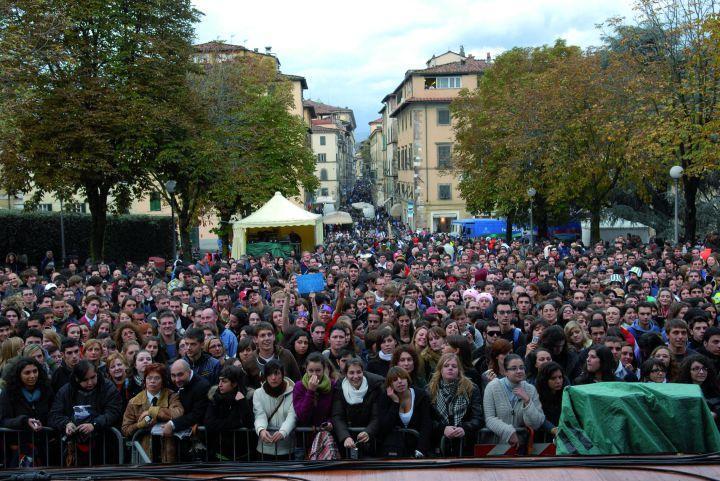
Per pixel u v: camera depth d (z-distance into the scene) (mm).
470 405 7250
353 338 9047
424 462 4844
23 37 23109
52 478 4871
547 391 7367
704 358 7574
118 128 29922
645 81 27297
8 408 7418
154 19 31984
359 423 7031
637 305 10805
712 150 24500
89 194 31312
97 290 14688
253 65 46625
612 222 39469
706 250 19422
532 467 4727
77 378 7422
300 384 7117
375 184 145750
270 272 17750
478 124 42812
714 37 23500
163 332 9648
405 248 30828
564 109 32281
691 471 4594
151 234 44344
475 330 10273
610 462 4746
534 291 12773
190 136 32906
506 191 37000
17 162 28266
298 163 44219
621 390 5422
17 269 32125
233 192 36625
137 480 4801
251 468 4887
